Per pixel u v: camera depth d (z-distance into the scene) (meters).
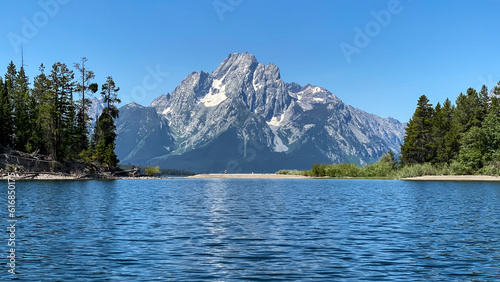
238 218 38.34
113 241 25.94
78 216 38.47
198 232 29.77
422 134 165.25
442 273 18.48
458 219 37.66
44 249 23.33
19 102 141.75
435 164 154.12
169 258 21.27
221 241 26.27
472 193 74.06
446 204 52.91
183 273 18.31
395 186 102.31
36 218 36.62
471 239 27.16
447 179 135.12
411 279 17.52
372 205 52.06
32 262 20.20
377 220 37.09
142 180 146.88
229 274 18.17
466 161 140.75
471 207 48.94
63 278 17.42
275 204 53.59
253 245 25.00
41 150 136.62
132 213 41.56
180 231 30.17
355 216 40.19
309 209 47.00
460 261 20.78
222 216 39.81
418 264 20.14
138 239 26.70
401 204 53.25
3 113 132.25
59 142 134.75
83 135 153.00
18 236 27.52
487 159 138.50
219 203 54.72
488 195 68.81
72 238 26.89
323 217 39.34
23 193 66.56
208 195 70.88
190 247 24.22
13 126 136.38
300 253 22.70
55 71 140.88
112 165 154.00
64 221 34.88
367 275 18.11
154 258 21.23
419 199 61.28
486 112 155.50
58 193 67.81
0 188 78.94
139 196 66.00
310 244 25.36
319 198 64.19
